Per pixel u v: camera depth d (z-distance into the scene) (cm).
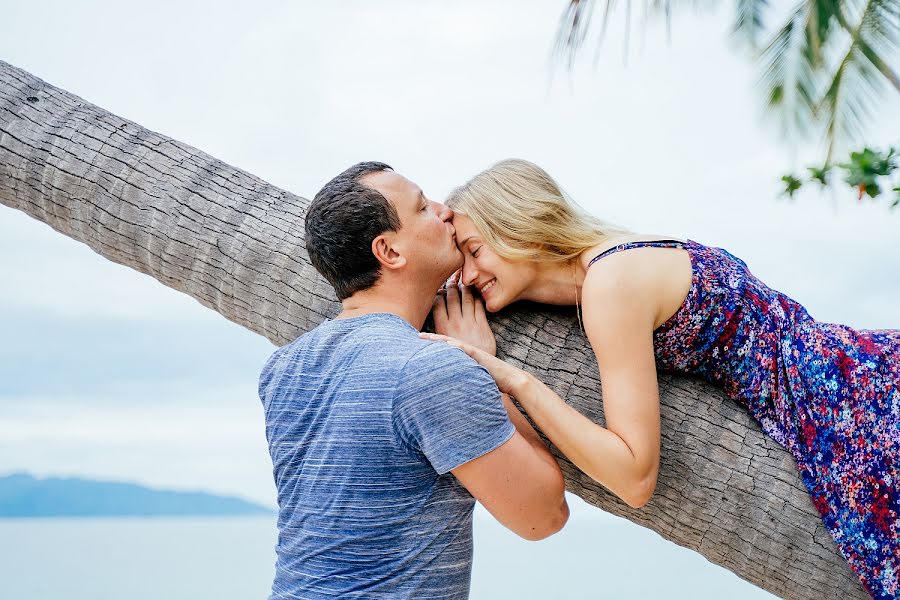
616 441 205
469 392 187
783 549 230
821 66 637
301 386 205
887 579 216
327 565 194
